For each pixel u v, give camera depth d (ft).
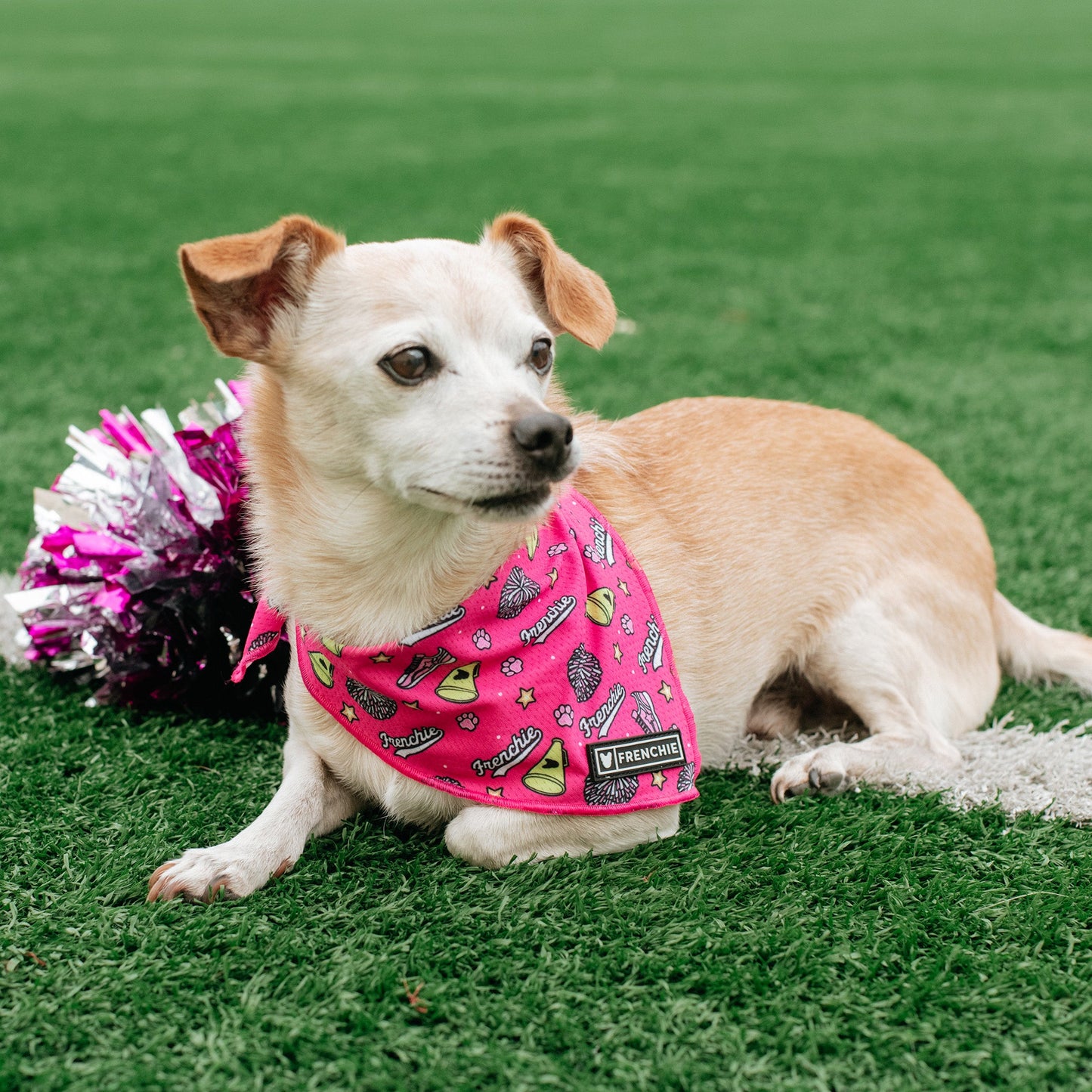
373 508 7.73
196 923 7.45
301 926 7.51
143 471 10.64
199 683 10.19
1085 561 13.93
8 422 17.83
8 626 11.95
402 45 93.20
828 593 10.14
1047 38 96.02
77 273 27.25
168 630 10.00
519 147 46.75
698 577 9.67
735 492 10.13
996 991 7.02
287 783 8.55
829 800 9.14
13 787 9.13
